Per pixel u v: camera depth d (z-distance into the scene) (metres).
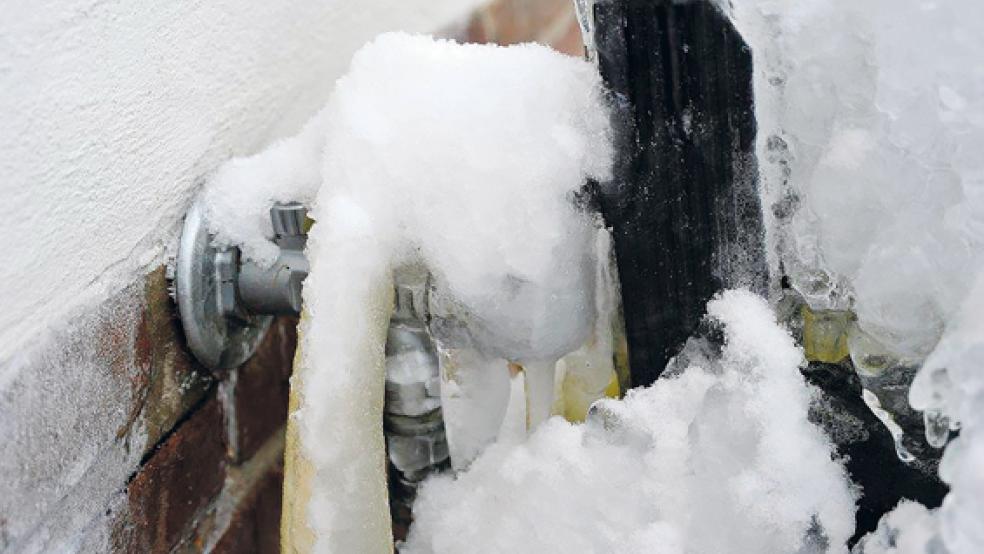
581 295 0.47
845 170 0.39
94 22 0.42
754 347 0.43
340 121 0.46
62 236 0.42
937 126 0.36
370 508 0.43
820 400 0.43
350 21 0.68
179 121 0.49
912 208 0.37
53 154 0.40
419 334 0.49
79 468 0.44
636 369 0.48
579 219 0.46
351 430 0.42
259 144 0.58
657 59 0.41
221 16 0.52
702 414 0.43
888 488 0.41
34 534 0.41
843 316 0.42
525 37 1.06
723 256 0.44
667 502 0.44
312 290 0.43
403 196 0.45
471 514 0.50
